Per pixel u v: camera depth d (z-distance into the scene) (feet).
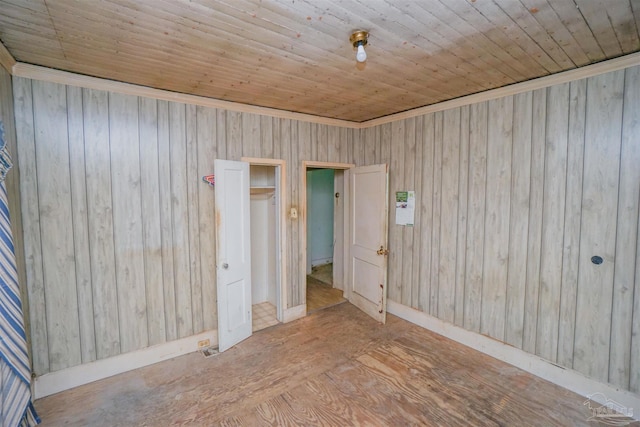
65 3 4.94
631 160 7.11
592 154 7.65
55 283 8.03
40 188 7.75
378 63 7.49
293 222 12.44
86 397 7.90
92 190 8.40
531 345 8.91
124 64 7.44
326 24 5.71
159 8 5.13
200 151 10.05
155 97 9.20
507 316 9.41
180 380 8.60
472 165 10.07
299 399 7.78
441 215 11.05
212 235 10.39
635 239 7.11
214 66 7.59
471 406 7.53
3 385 5.72
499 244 9.52
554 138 8.27
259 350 10.19
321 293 15.74
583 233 7.87
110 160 8.61
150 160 9.20
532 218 8.77
